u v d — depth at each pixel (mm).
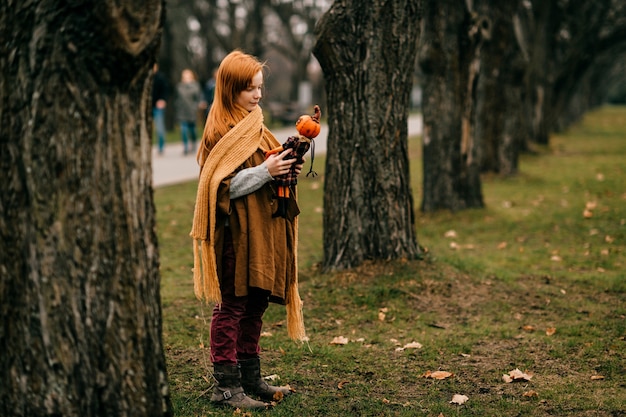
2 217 2377
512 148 14688
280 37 50344
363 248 6516
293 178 3570
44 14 2287
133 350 2490
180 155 18359
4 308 2400
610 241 8719
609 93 81125
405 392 4117
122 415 2469
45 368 2383
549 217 10320
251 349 3906
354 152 6426
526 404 3900
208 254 3504
